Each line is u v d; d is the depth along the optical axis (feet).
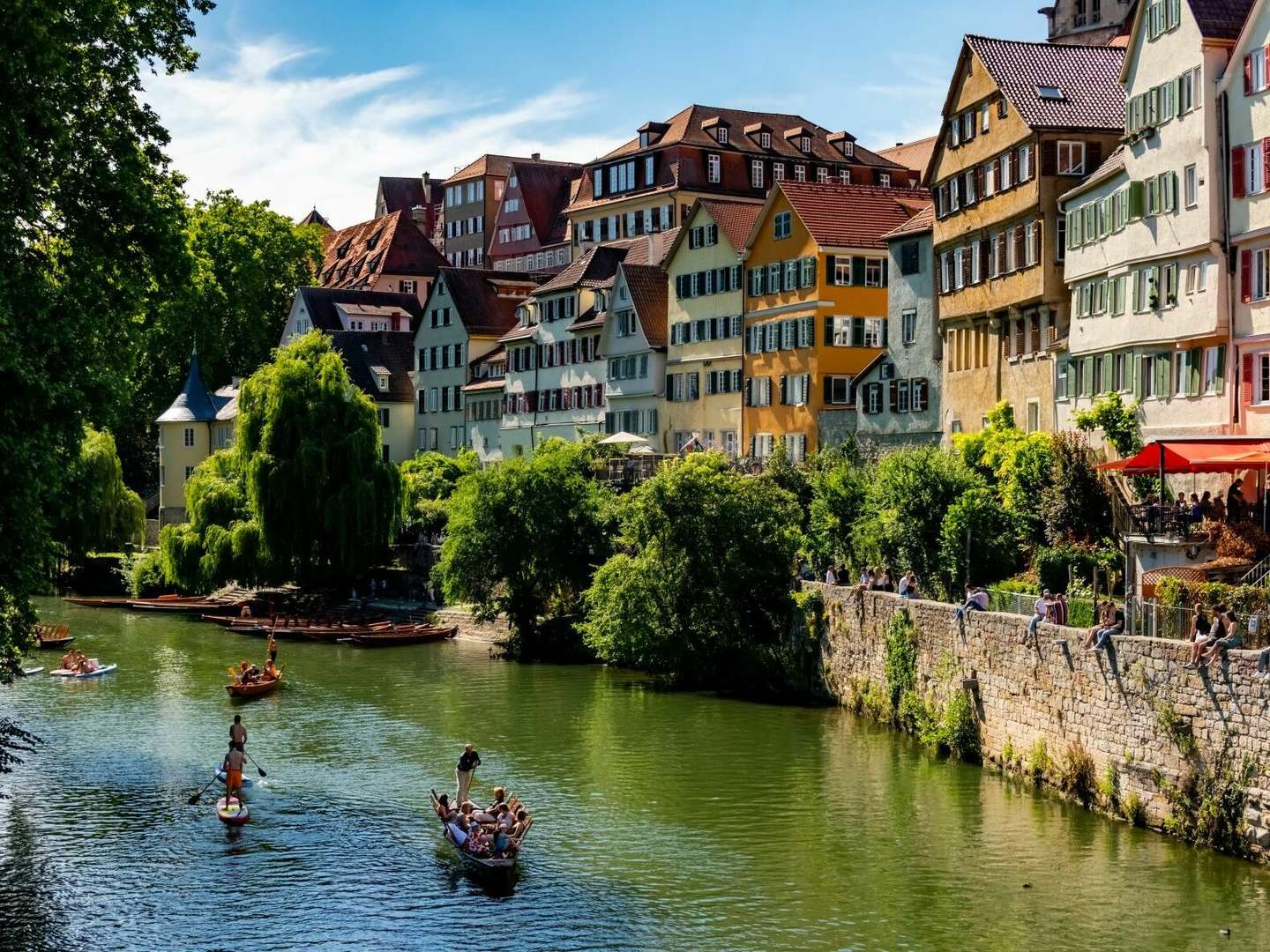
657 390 303.89
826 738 158.92
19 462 99.81
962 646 144.97
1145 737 114.21
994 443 187.83
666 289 313.12
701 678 201.57
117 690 198.29
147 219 116.47
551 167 504.84
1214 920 98.78
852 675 173.37
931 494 173.99
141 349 122.21
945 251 225.76
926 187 232.12
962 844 117.50
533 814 132.98
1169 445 139.85
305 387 277.23
